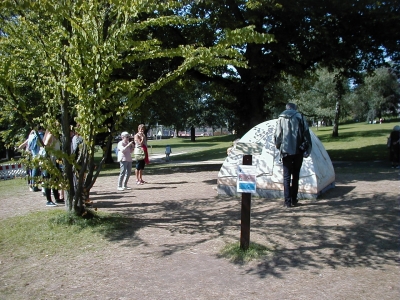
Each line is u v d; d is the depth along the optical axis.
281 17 14.21
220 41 6.51
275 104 26.61
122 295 4.21
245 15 13.70
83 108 6.23
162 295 4.18
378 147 25.03
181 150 45.22
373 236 5.93
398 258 5.05
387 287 4.21
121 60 6.57
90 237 6.24
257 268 4.82
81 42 6.13
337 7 13.94
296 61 16.08
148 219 7.41
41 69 6.77
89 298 4.17
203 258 5.23
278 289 4.22
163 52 6.72
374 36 15.83
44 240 6.14
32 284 4.59
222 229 6.55
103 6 7.12
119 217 7.41
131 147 11.73
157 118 33.59
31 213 7.96
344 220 6.84
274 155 9.11
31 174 11.23
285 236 6.04
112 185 12.62
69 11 6.46
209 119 66.94
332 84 38.28
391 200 8.23
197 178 13.97
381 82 44.53
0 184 14.48
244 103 18.39
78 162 6.96
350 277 4.50
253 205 8.33
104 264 5.15
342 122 73.50
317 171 8.85
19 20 6.66
